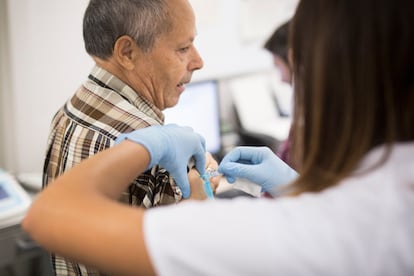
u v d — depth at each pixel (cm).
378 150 43
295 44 47
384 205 40
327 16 42
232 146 236
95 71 85
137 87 85
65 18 162
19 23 152
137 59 83
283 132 239
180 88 92
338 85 43
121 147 57
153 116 88
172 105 92
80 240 42
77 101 84
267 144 226
